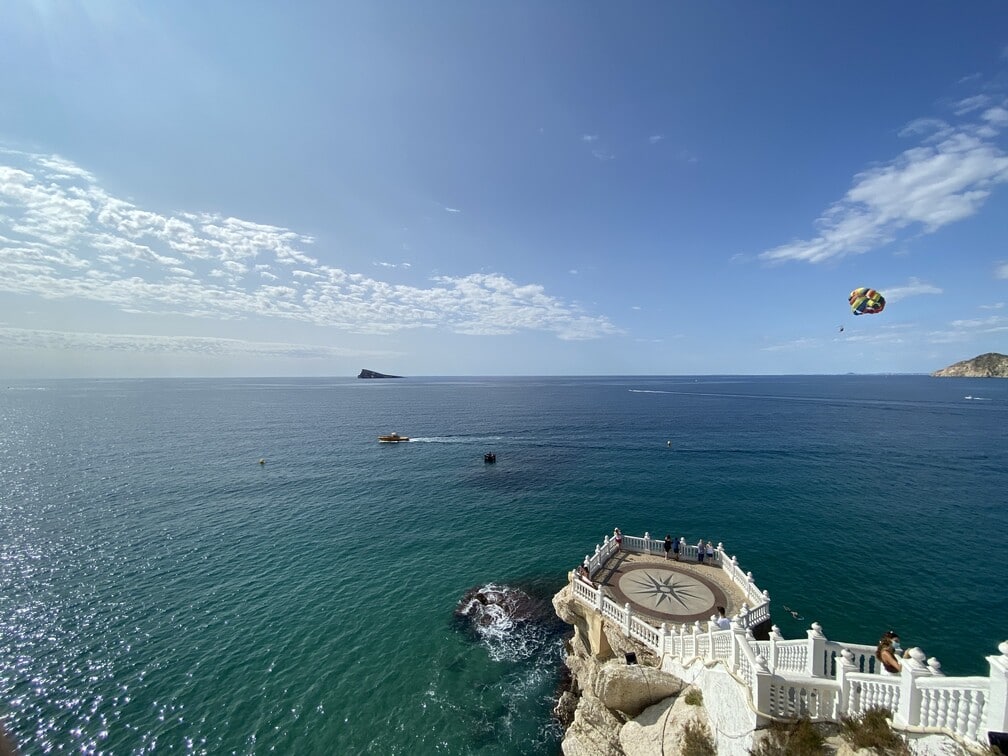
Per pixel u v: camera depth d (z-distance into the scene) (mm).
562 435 90812
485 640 26188
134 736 19297
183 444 81125
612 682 17922
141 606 28625
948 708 9773
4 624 26562
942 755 9477
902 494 50562
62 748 18703
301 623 27203
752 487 53531
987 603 28281
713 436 88125
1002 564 33375
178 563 34469
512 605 29375
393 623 27438
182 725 19906
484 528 41750
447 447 79188
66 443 81438
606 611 21984
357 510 46531
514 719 20984
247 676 22844
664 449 76000
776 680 12516
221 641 25406
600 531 40906
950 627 26047
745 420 111750
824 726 11828
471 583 32031
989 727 8969
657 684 17609
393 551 36938
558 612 24688
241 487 54406
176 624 26859
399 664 24094
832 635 25516
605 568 26172
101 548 36750
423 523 43000
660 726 16188
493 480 57688
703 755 14273
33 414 129625
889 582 30953
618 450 75750
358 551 36875
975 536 38531
